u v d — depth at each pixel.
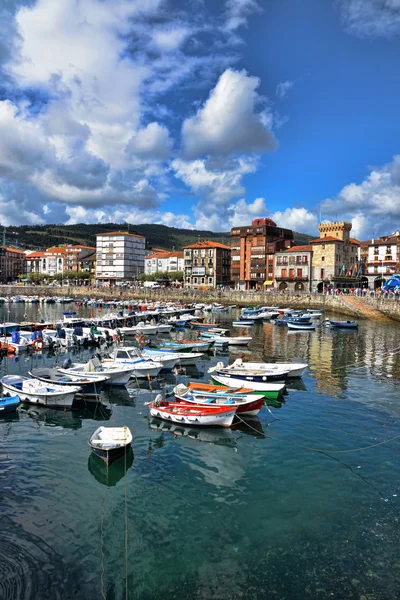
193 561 13.94
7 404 27.39
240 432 24.45
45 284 198.62
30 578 13.07
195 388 29.66
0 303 137.00
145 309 101.25
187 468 20.03
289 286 144.00
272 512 16.59
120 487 18.23
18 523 15.62
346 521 16.09
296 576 13.36
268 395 30.84
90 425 25.67
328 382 35.81
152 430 24.78
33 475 19.17
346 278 130.88
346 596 12.62
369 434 24.27
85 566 13.62
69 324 70.44
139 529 15.46
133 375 36.44
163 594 12.64
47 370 33.03
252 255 155.62
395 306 89.50
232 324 85.31
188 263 171.00
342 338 64.12
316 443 23.00
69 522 15.77
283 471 19.84
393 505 17.16
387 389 33.59
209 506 16.95
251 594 12.66
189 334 69.56
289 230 166.25
